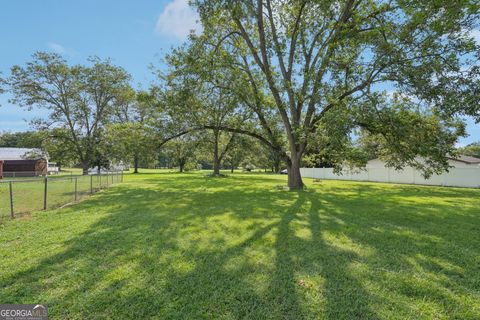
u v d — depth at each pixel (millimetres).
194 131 15031
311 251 4094
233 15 11336
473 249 4227
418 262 3654
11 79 26609
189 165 43188
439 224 5945
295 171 14102
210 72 12508
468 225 5844
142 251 4043
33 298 2668
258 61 13109
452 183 18109
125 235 4934
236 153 33531
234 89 13383
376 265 3539
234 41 14398
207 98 14688
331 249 4188
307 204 8836
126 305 2561
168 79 12938
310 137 11266
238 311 2480
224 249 4164
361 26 10523
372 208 8070
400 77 9289
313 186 16828
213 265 3521
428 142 10641
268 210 7641
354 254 3961
